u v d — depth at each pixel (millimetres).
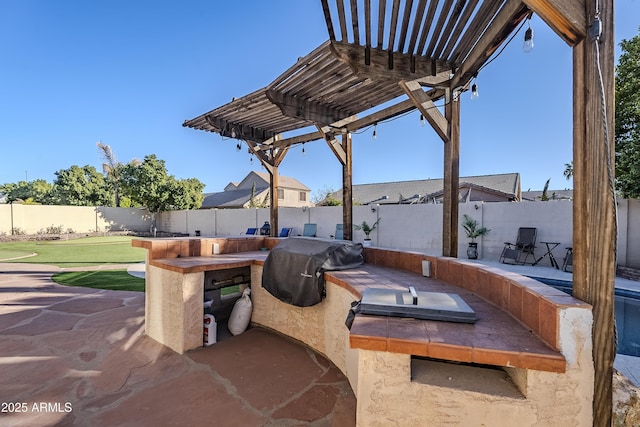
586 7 1528
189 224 20234
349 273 3193
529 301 1701
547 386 1424
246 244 4914
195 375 2818
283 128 7078
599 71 1503
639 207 7594
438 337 1544
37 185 32156
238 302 3908
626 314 5055
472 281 2496
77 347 3393
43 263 9188
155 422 2176
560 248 8766
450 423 1493
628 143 7062
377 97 4980
